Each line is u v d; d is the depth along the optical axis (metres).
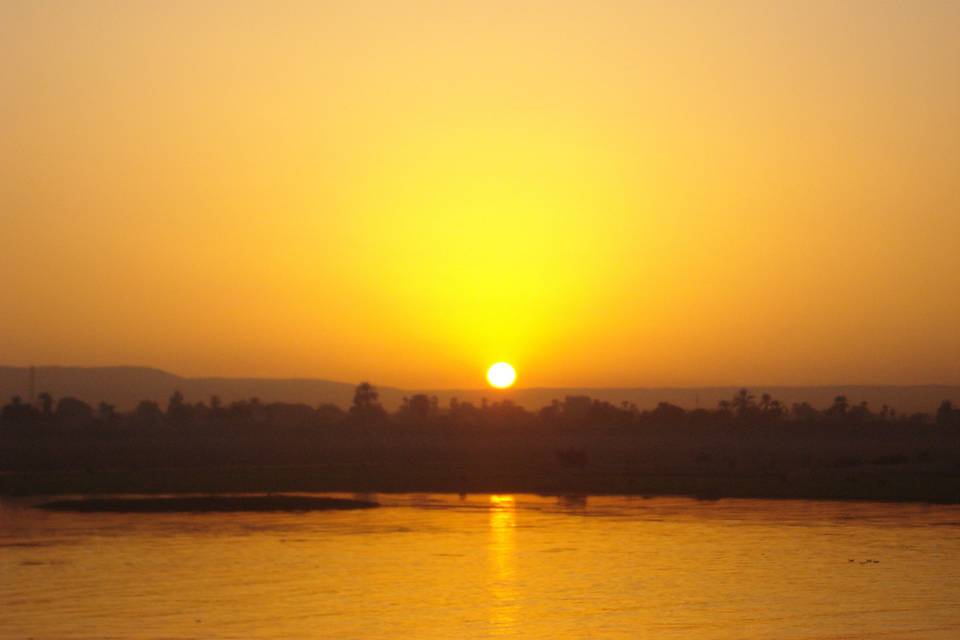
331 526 89.44
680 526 87.75
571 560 69.06
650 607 53.22
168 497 114.56
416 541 79.19
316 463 176.12
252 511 102.19
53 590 58.78
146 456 191.50
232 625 49.59
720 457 191.00
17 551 74.38
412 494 121.75
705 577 61.97
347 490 126.06
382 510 103.06
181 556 71.69
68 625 49.78
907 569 64.44
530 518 94.88
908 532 82.81
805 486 120.44
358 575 63.47
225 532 85.50
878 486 117.88
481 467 161.38
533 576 62.78
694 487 123.69
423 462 178.88
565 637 46.88
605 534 82.75
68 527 89.00
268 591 58.28
